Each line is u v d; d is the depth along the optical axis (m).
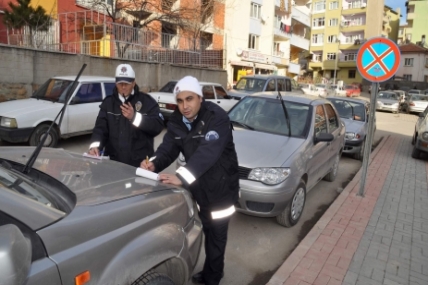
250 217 5.15
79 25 17.11
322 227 4.70
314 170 5.41
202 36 25.25
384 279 3.57
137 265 1.98
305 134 5.32
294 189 4.55
